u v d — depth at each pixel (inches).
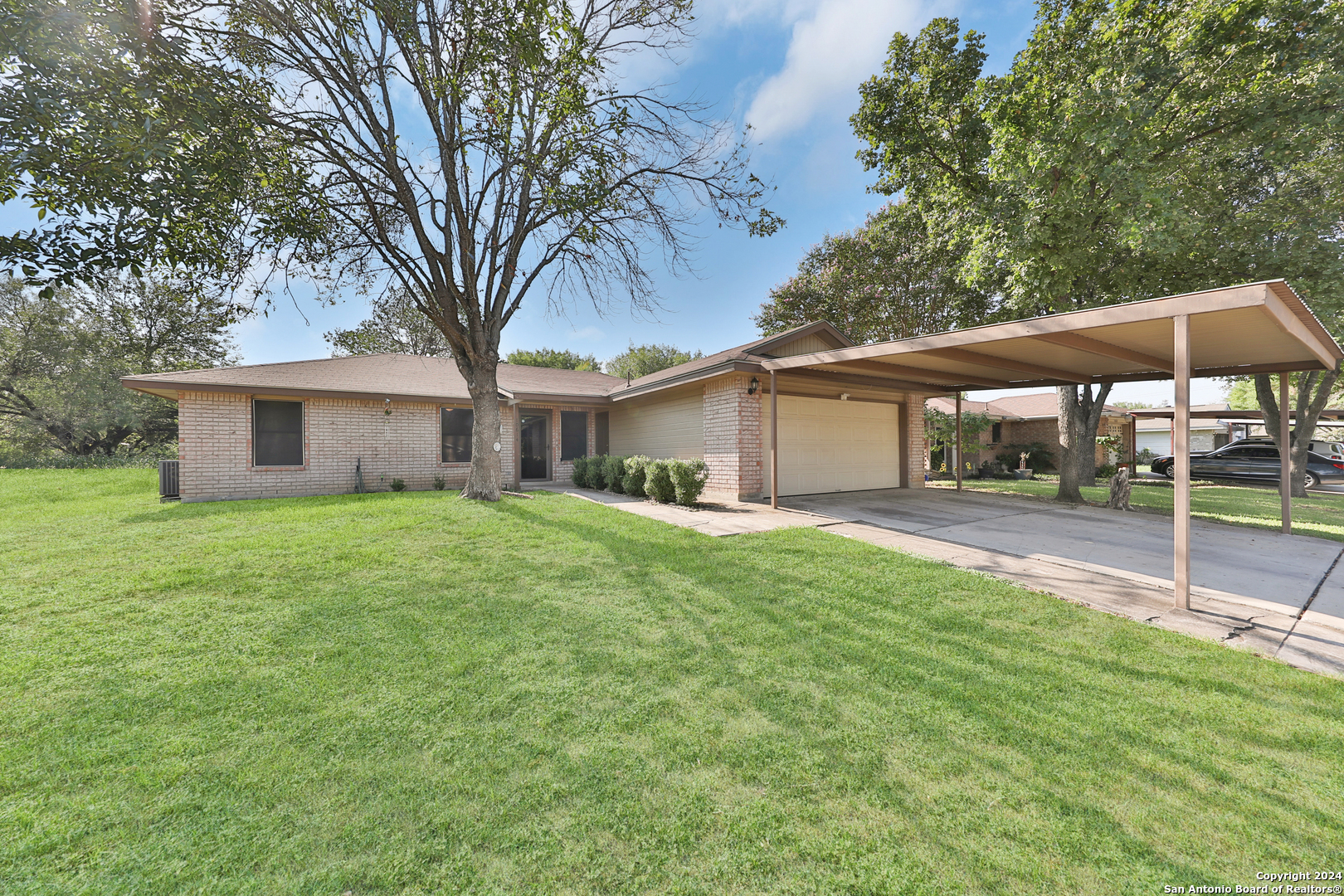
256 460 456.4
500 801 83.0
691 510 366.3
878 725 105.3
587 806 82.1
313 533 275.9
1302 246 359.9
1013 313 444.1
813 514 351.9
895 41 458.3
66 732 100.5
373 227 386.0
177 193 230.5
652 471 403.9
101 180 205.8
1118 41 337.7
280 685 120.0
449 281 375.6
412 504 375.9
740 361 380.5
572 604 175.6
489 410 402.0
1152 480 738.2
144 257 237.5
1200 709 110.8
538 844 74.7
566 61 342.3
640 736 101.4
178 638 145.6
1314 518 370.9
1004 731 103.3
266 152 322.7
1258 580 205.3
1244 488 619.2
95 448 919.7
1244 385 1238.3
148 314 926.4
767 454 438.9
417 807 81.6
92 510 357.4
